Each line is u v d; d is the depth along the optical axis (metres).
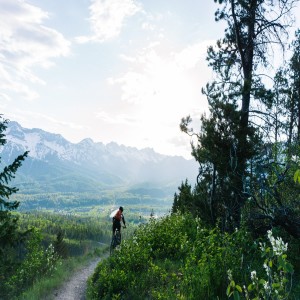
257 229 10.29
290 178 10.20
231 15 14.45
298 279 7.52
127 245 13.91
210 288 7.23
